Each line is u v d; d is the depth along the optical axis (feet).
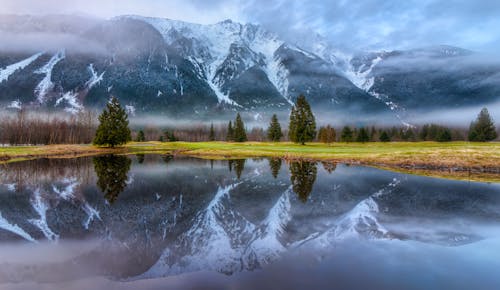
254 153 215.72
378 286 32.81
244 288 32.91
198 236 51.60
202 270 38.17
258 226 57.11
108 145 272.31
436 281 33.78
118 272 37.73
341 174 123.54
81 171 132.98
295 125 286.46
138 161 181.16
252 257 41.86
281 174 125.08
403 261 39.75
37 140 388.78
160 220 61.00
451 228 54.34
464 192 86.63
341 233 52.54
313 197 82.33
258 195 85.10
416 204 73.31
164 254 43.45
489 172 124.57
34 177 115.44
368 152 193.88
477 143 301.02
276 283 33.94
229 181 108.47
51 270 38.17
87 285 34.04
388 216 62.90
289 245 46.98
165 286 33.68
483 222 57.98
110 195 84.23
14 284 34.55
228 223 59.31
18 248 45.78
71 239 49.88
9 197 80.84
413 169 136.87
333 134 337.52
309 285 33.32
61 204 73.36
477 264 38.52
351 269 37.32
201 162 175.94
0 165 153.58
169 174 125.18
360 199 79.20
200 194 86.38
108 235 51.96
